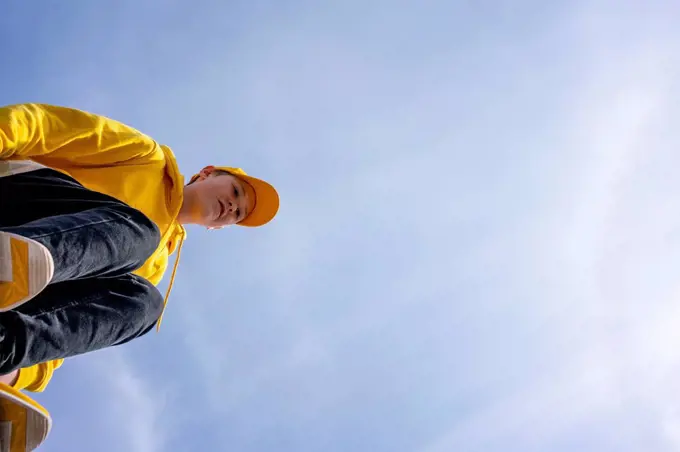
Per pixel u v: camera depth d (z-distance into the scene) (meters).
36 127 2.62
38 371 2.96
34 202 2.54
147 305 2.66
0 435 2.13
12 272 1.78
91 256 2.14
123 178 3.18
